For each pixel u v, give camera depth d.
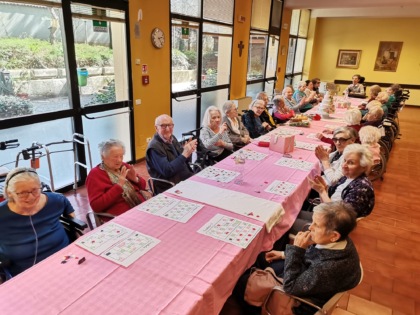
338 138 2.50
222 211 1.74
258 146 3.10
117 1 3.52
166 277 1.20
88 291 1.12
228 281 1.31
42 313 1.02
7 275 1.57
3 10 2.62
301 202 2.21
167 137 2.56
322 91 8.01
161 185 2.50
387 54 9.89
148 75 4.21
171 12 4.37
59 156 3.38
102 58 3.60
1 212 1.58
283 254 1.71
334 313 1.93
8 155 2.90
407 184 4.00
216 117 3.14
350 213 1.28
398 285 2.21
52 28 3.00
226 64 6.04
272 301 1.40
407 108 9.83
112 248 1.38
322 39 10.59
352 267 1.27
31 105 2.98
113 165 2.03
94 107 3.56
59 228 1.77
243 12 6.04
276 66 8.18
